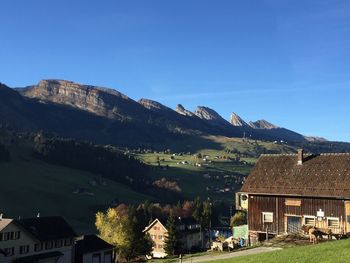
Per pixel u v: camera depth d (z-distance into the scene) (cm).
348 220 4778
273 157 5931
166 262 4959
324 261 2819
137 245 11569
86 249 9175
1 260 7419
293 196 5219
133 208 18638
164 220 15850
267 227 5406
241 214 16588
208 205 19425
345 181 4959
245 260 3394
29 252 7988
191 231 16550
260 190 5491
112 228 11444
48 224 8806
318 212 5012
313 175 5281
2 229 7438
